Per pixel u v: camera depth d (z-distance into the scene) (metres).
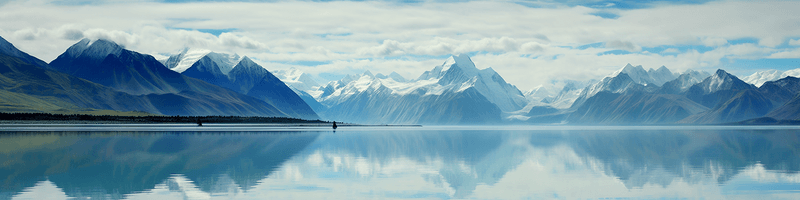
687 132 186.50
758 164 55.94
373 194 37.94
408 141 104.00
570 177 46.22
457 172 49.44
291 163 56.41
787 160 60.47
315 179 44.50
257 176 46.09
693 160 60.56
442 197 37.03
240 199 36.00
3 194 36.97
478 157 64.75
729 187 40.66
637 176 46.75
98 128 177.12
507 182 43.38
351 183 42.41
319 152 71.38
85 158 61.38
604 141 106.44
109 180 43.53
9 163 55.69
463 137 131.25
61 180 43.53
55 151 70.75
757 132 183.12
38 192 37.88
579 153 71.62
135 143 88.94
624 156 66.31
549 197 37.06
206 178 44.84
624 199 36.31
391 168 52.25
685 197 36.78
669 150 77.25
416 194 38.09
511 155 68.06
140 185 41.09
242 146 82.81
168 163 56.16
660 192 38.69
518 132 195.25
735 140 110.31
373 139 111.38
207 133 139.62
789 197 36.59
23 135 116.38
